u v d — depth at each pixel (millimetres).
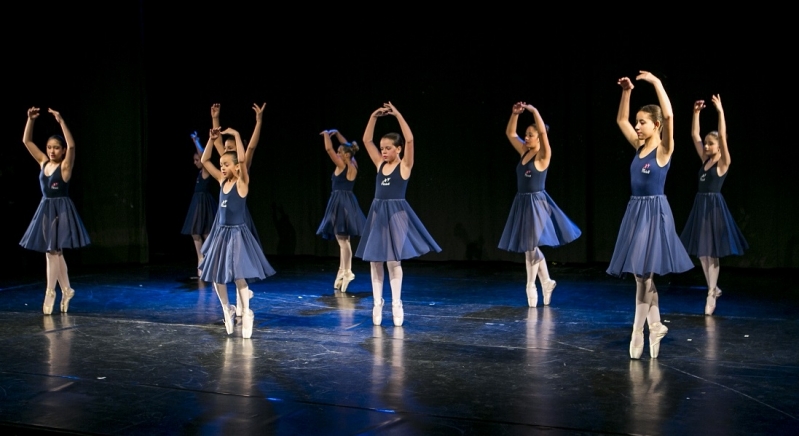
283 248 8344
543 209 5539
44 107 7453
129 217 7824
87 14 7473
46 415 3344
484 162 7566
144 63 7781
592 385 3693
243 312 4699
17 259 7438
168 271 7391
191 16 8266
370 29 7754
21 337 4770
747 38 6691
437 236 7824
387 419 3254
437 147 7688
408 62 7676
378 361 4164
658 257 3932
